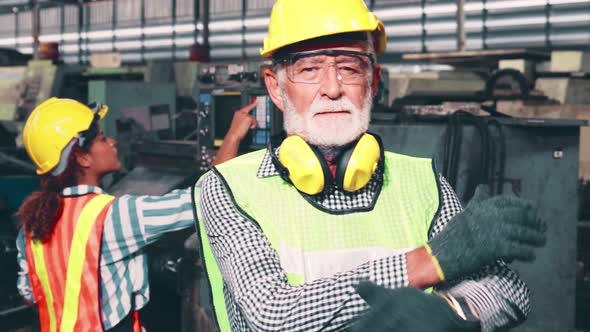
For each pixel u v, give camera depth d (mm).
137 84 3670
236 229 839
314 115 861
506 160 1877
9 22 21516
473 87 3906
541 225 677
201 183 956
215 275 929
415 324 651
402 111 2701
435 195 962
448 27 14016
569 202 1895
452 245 683
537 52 3773
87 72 4484
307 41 852
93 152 1674
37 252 1604
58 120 1647
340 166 875
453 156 1833
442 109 2740
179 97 4027
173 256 2217
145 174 2756
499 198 681
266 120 2111
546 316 1893
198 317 2146
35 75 4664
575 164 1888
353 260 874
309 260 858
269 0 16391
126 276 1625
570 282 1898
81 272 1561
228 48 17297
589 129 2885
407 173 976
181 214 1644
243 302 766
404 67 9117
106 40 19516
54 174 1637
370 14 875
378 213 910
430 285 696
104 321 1586
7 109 4676
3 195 2785
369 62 878
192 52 5469
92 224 1574
